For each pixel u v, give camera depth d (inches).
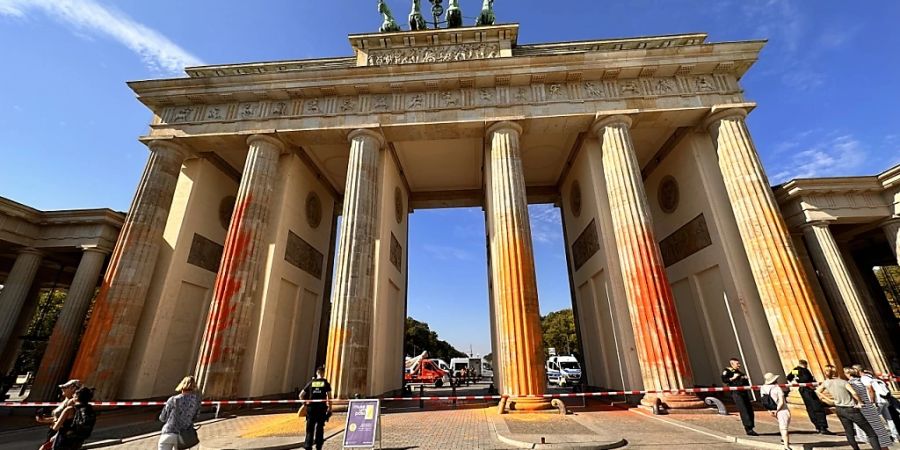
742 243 878.4
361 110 1013.2
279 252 997.8
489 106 988.6
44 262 1325.0
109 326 820.6
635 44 1111.6
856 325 824.9
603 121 950.4
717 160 967.0
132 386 840.9
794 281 760.3
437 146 1203.2
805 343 721.6
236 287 845.8
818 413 496.4
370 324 858.1
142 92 1027.9
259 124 1010.1
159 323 913.5
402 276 1267.2
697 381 959.0
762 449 419.5
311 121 1005.2
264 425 636.1
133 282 871.7
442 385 2094.0
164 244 993.5
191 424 336.8
